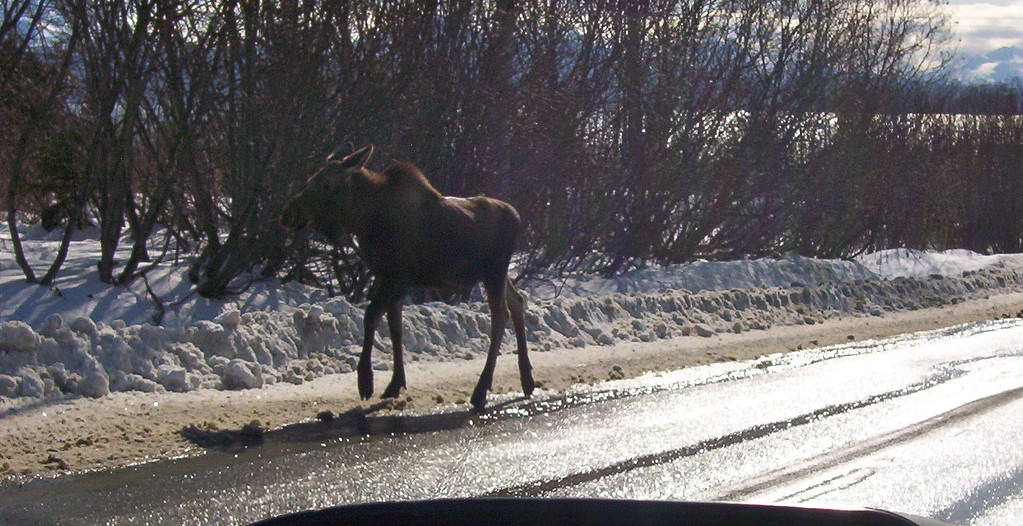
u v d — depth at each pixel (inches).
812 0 784.9
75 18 430.3
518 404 362.9
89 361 343.9
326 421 328.5
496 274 369.1
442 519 112.5
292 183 462.6
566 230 623.5
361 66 476.4
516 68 570.6
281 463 278.1
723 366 454.3
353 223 343.9
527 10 583.5
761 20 753.6
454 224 357.4
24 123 445.1
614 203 655.1
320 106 470.3
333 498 249.4
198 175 470.0
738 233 803.4
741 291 617.9
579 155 600.7
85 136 456.8
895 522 108.3
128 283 452.8
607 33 637.9
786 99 779.4
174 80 448.5
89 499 242.4
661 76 660.1
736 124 743.7
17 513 231.3
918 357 481.1
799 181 808.9
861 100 843.4
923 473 281.9
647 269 686.5
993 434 326.6
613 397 378.9
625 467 282.7
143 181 488.4
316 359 403.5
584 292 609.6
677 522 118.7
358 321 437.4
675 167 679.7
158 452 284.4
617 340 502.3
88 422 307.4
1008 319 649.0
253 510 238.8
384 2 482.9
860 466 288.5
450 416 340.8
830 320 624.4
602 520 118.5
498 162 553.6
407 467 277.9
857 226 875.4
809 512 114.5
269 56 458.3
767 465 288.0
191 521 230.2
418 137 511.5
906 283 735.1
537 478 270.5
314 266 544.1
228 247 459.8
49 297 420.2
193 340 379.9
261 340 394.0
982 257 925.2
